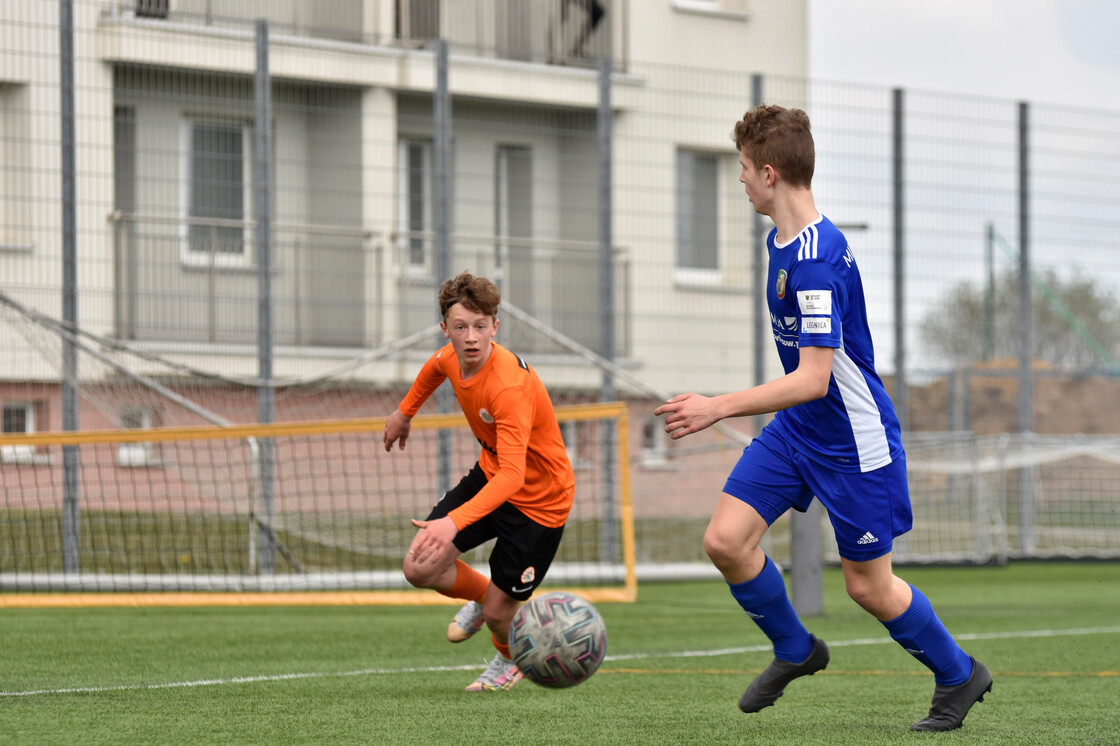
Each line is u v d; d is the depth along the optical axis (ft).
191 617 71.67
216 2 108.58
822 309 33.58
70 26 89.45
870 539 35.50
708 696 44.91
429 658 55.36
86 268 90.99
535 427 42.57
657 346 112.98
